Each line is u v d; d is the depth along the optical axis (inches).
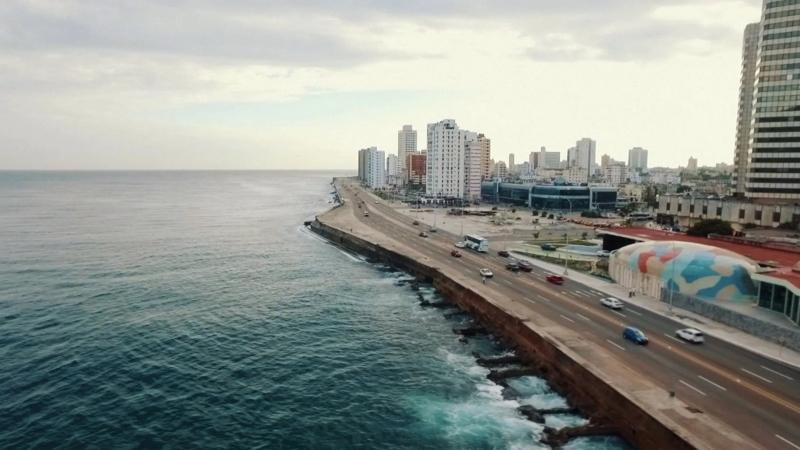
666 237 4089.6
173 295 3457.2
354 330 2834.6
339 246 5723.4
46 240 5625.0
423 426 1813.5
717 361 2017.7
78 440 1690.5
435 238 5649.6
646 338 2202.3
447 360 2411.4
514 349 2479.1
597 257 4382.4
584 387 1895.9
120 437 1717.5
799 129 6707.7
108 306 3139.8
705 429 1489.9
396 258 4547.2
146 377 2166.6
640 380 1823.3
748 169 7234.3
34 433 1722.4
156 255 4926.2
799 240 4439.0
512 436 1738.4
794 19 6658.5
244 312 3125.0
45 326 2736.2
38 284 3634.4
